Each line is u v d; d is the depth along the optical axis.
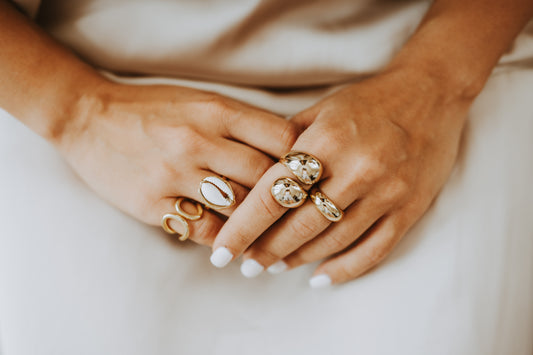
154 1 0.36
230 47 0.37
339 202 0.32
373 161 0.32
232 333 0.35
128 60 0.38
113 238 0.34
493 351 0.33
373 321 0.34
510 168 0.37
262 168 0.33
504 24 0.38
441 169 0.35
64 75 0.35
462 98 0.37
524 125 0.38
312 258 0.35
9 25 0.35
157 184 0.33
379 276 0.35
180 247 0.35
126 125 0.34
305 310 0.36
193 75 0.39
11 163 0.35
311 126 0.33
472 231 0.35
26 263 0.33
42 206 0.34
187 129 0.33
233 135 0.34
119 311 0.33
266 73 0.39
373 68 0.39
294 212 0.33
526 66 0.42
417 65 0.37
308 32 0.38
